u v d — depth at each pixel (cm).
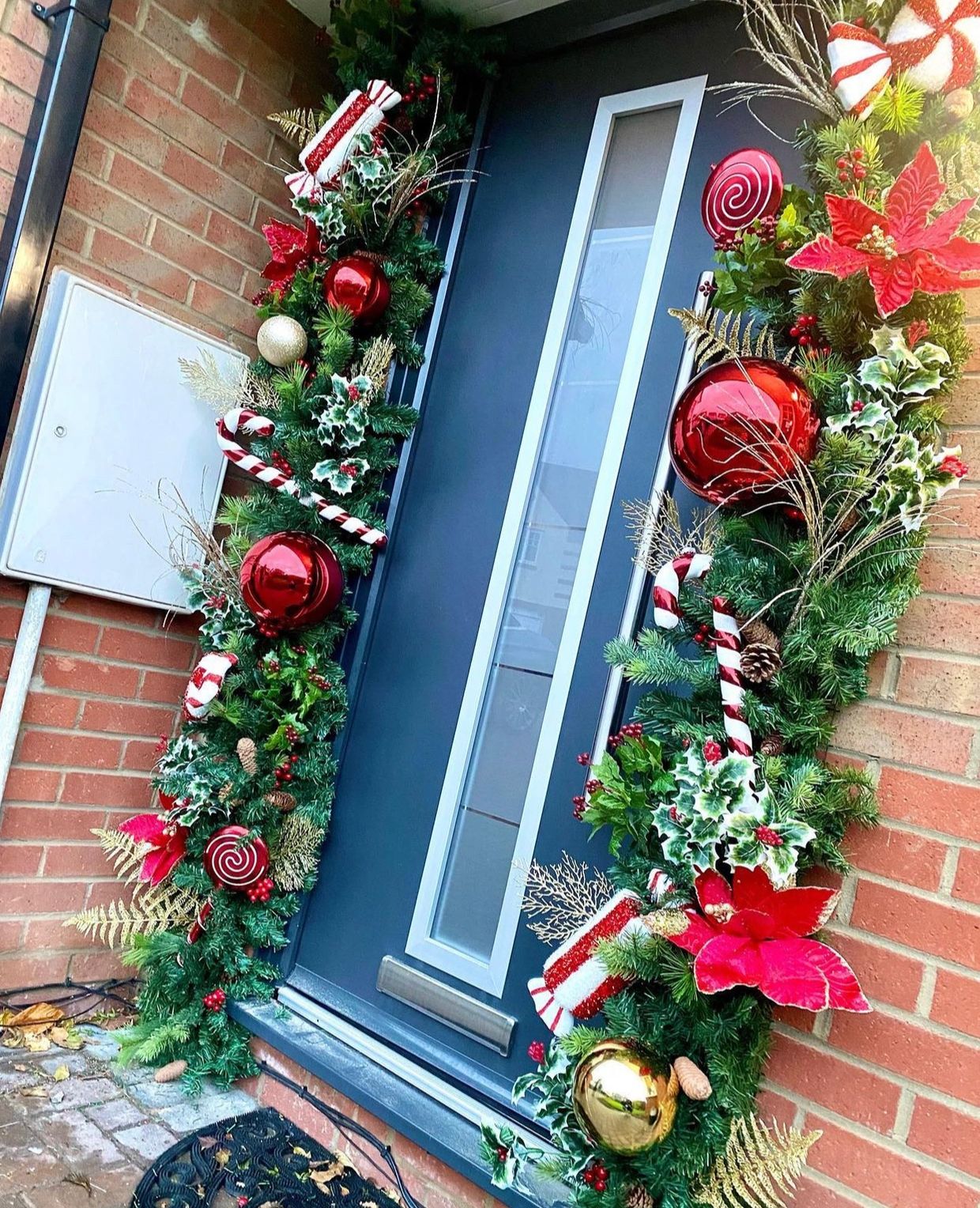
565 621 171
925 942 116
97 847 195
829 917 120
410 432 195
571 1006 132
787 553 124
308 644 190
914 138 120
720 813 110
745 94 162
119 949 200
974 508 120
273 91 207
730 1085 116
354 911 188
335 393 185
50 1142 148
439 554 191
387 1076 169
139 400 188
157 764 192
